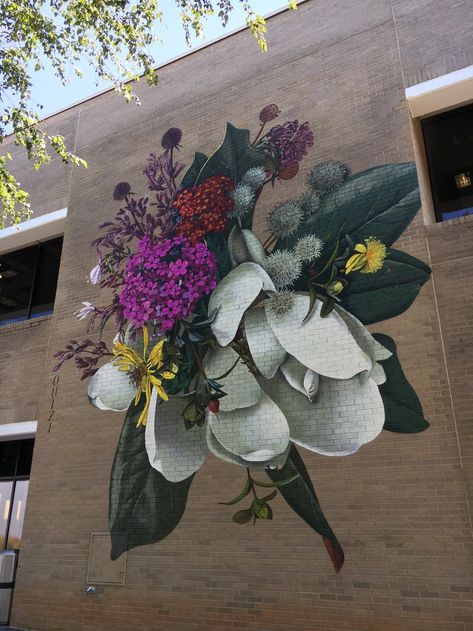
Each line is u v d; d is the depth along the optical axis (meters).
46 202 13.55
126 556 9.45
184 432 9.62
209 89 11.98
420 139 10.13
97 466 10.26
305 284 9.43
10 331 12.74
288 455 8.67
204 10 9.59
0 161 10.23
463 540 7.29
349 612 7.62
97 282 11.71
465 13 9.71
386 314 8.66
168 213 11.35
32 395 11.84
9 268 14.43
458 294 8.34
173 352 10.21
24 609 10.04
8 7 9.41
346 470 8.22
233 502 8.85
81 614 9.49
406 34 10.10
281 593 8.11
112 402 10.55
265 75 11.36
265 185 10.45
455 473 7.57
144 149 12.33
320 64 10.79
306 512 8.30
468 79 9.27
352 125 10.01
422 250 8.73
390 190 9.28
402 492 7.79
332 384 8.69
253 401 9.19
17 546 11.96
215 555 8.73
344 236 9.39
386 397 8.27
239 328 9.70
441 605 7.16
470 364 7.95
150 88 12.87
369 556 7.73
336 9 11.02
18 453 12.79
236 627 8.24
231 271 10.17
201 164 11.37
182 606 8.73
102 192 12.55
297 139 10.46
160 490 9.51
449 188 9.71
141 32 10.02
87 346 11.29
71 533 10.09
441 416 7.87
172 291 10.66
